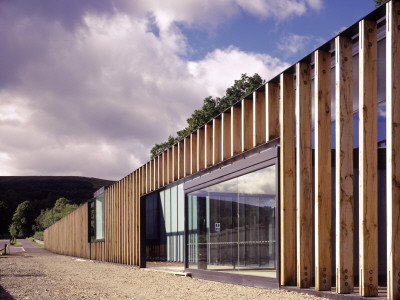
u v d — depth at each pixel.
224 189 11.86
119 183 23.06
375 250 6.90
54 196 162.25
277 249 9.02
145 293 9.42
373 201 6.97
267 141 10.23
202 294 8.98
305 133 8.77
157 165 18.30
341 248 7.42
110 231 24.78
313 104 10.15
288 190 9.02
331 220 8.92
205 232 13.09
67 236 41.47
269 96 10.32
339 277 7.36
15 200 168.25
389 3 6.53
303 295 7.87
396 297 6.22
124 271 16.98
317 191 8.14
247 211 10.48
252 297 7.99
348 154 7.62
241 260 10.70
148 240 24.44
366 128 7.01
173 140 37.59
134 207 20.30
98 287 10.80
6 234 144.62
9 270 17.38
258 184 10.02
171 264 19.86
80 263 24.39
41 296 8.75
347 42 7.75
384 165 9.05
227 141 12.64
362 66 7.07
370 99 7.07
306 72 8.93
